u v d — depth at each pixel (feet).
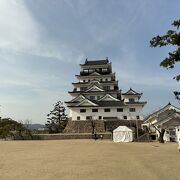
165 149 85.40
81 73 262.47
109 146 101.76
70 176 37.93
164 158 58.90
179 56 34.96
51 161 55.52
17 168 46.19
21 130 186.80
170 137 139.23
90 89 231.50
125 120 204.33
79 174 39.42
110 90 233.14
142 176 37.32
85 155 67.00
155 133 155.94
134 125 199.82
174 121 139.85
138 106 207.10
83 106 206.59
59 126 242.37
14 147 99.50
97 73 250.16
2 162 54.75
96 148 91.04
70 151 79.66
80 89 246.27
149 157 61.00
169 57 35.68
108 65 264.52
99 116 207.00
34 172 41.75
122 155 66.18
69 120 212.02
